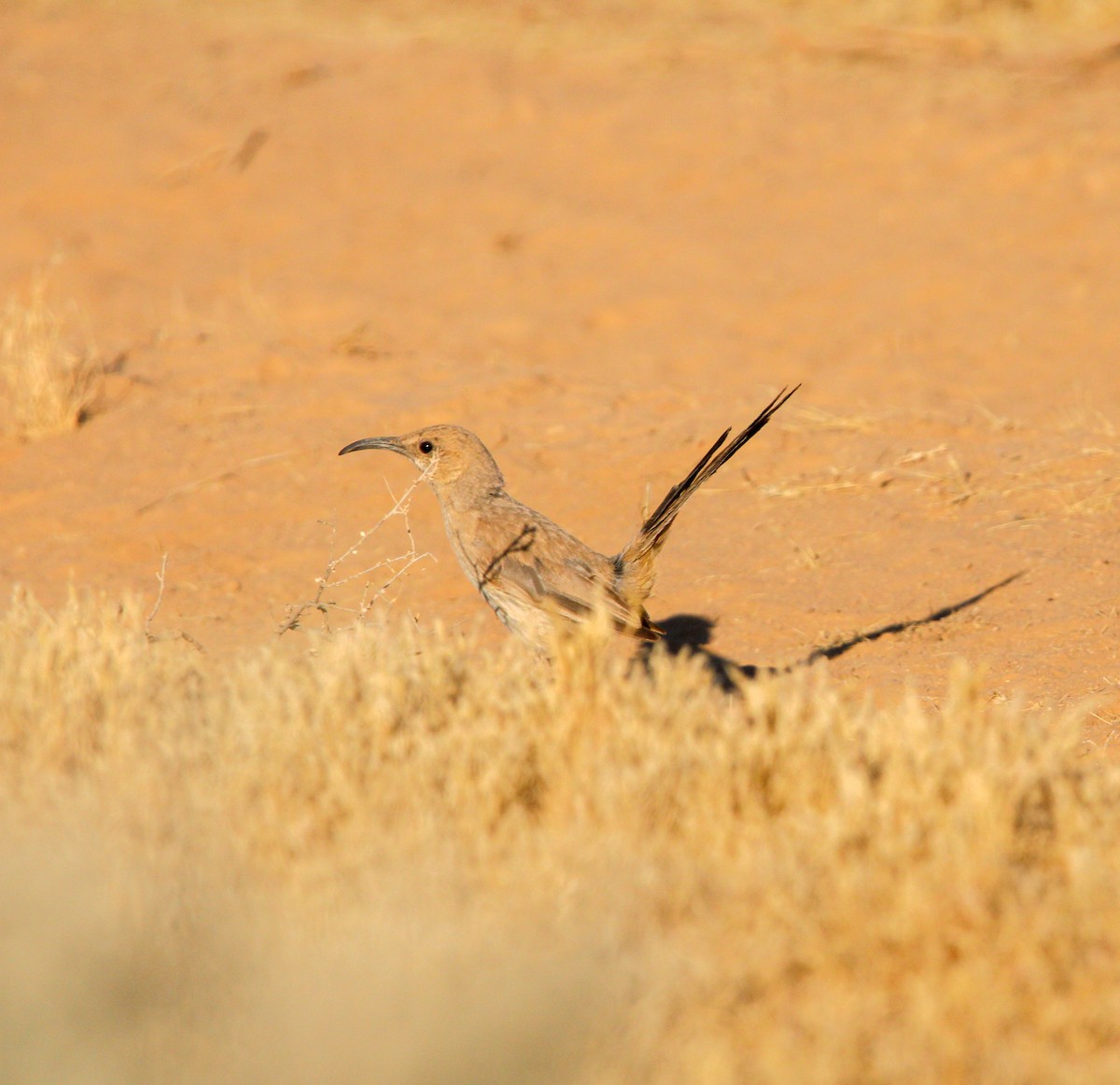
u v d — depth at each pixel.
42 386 39.22
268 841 15.75
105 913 13.99
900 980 14.25
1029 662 25.83
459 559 25.66
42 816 15.91
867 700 19.28
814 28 83.38
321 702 18.11
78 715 17.83
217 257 57.84
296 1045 12.65
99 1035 12.81
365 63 79.31
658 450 37.44
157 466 37.22
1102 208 58.09
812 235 58.38
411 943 13.88
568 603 23.86
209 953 13.86
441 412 40.16
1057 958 14.29
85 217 61.12
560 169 65.94
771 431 38.81
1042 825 16.69
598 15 88.75
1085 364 45.50
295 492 35.84
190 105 73.25
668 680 19.67
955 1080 12.89
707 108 71.62
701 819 16.42
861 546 31.95
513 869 15.41
